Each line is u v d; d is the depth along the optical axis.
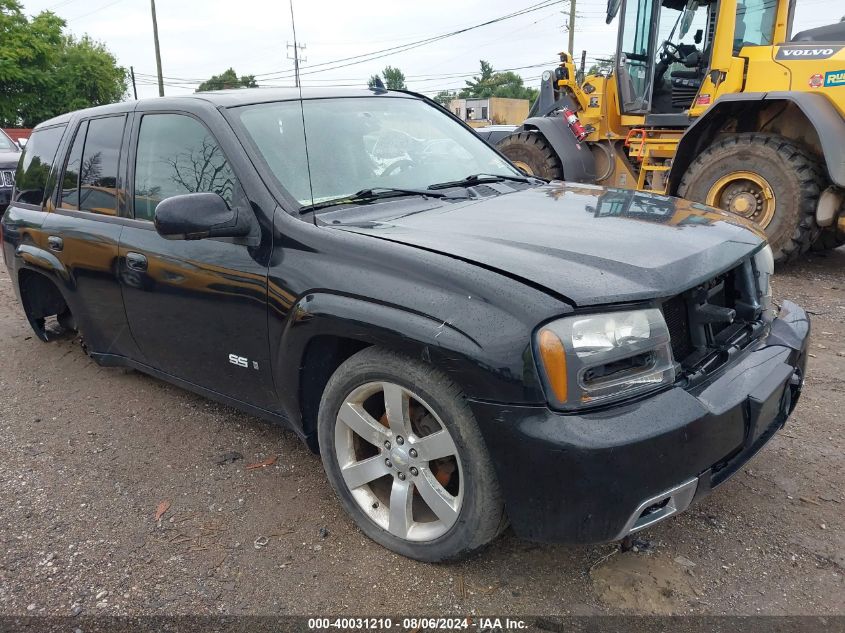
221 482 3.00
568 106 8.46
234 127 2.83
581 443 1.85
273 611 2.23
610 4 7.73
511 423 1.93
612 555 2.42
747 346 2.45
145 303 3.21
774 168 6.17
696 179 6.74
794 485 2.84
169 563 2.48
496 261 2.09
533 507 1.98
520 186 3.32
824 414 3.45
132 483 3.03
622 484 1.88
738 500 2.74
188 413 3.70
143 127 3.29
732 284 2.53
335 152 2.97
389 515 2.43
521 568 2.38
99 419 3.68
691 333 2.26
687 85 7.40
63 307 4.62
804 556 2.40
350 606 2.24
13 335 5.20
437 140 3.50
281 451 3.25
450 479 2.38
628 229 2.46
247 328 2.71
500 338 1.93
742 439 2.16
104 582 2.39
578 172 8.04
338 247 2.36
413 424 2.35
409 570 2.39
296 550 2.52
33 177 4.21
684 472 1.97
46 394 4.05
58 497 2.94
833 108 5.96
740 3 6.84
